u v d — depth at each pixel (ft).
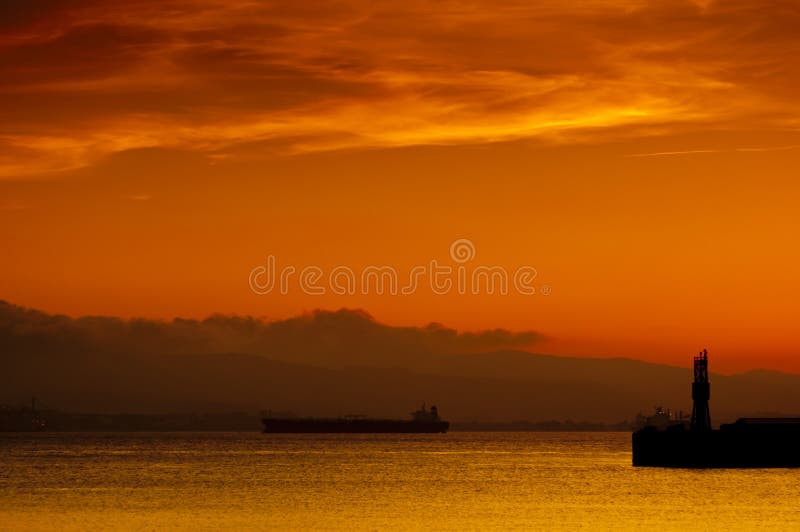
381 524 370.73
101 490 516.32
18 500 461.78
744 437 615.57
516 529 357.41
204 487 534.78
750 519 381.19
